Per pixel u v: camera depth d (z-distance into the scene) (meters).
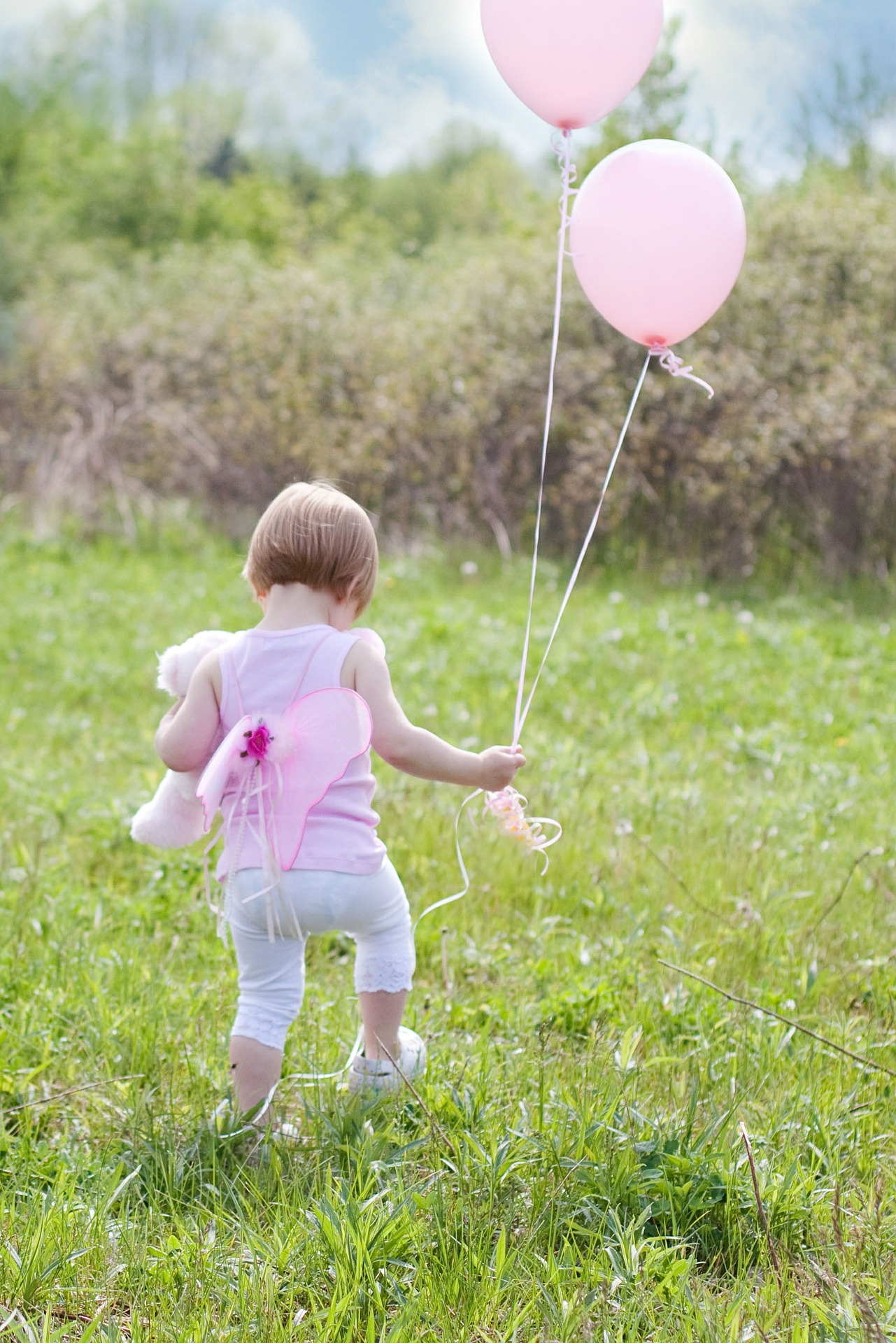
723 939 4.15
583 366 13.12
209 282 15.43
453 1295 2.25
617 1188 2.58
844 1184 2.74
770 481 12.81
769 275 13.13
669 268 3.27
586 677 8.18
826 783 5.98
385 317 14.62
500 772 2.97
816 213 13.66
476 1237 2.42
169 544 13.57
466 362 13.63
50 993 3.50
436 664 8.17
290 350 14.23
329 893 2.79
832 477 12.68
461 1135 2.77
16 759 6.10
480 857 4.82
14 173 24.56
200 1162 2.70
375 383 14.10
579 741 6.74
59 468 14.26
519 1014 3.56
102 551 13.20
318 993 3.64
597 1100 2.91
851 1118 2.96
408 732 2.87
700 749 6.54
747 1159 2.69
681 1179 2.63
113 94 30.08
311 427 13.99
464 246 17.22
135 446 14.37
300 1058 3.15
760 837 5.14
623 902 4.51
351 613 3.04
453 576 12.49
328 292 14.55
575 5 3.17
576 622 10.18
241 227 25.00
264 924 2.83
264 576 2.99
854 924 4.34
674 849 4.94
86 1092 3.11
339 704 2.80
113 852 4.89
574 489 13.03
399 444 13.80
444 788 5.64
